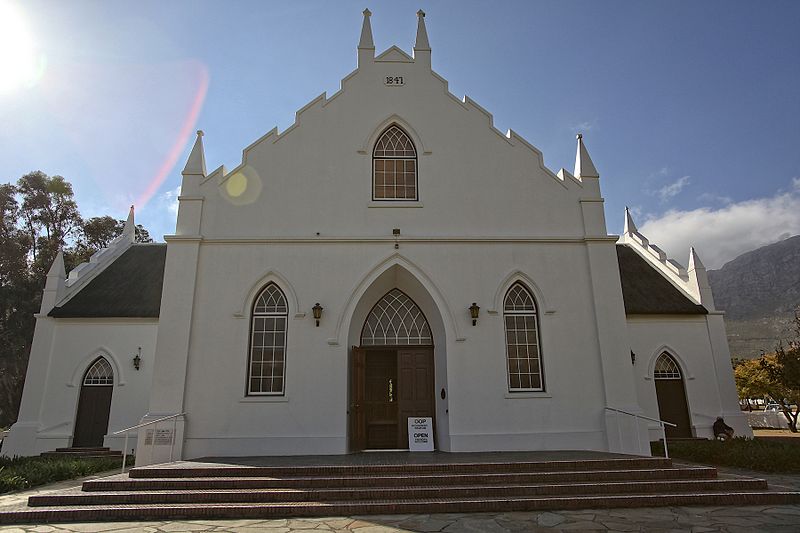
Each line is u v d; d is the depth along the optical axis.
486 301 14.45
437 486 9.52
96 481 9.34
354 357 14.18
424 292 14.78
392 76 16.08
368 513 8.57
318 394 13.53
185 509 8.42
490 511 8.70
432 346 14.98
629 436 13.41
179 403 13.10
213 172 14.93
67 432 17.47
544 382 14.04
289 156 15.24
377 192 15.33
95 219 39.78
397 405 14.55
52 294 18.59
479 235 14.97
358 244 14.66
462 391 13.79
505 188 15.39
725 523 7.71
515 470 10.23
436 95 16.02
